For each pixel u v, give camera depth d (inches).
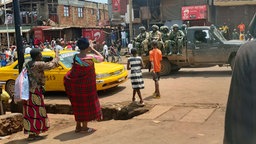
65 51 462.0
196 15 1117.7
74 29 1385.3
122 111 337.4
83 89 262.1
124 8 1411.2
